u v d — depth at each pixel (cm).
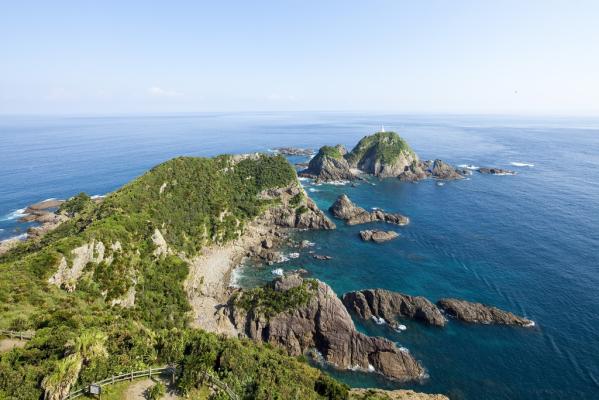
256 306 8006
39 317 5459
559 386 6419
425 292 9350
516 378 6625
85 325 5503
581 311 8344
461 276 10069
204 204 12288
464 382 6588
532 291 9181
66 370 3981
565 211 14812
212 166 14362
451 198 17275
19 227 13575
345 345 7269
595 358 6994
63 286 6712
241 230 12619
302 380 5409
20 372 3944
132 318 6925
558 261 10588
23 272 6438
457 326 8038
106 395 4069
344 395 5253
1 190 18338
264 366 5431
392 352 7081
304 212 13950
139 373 4469
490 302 8844
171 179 12106
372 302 8519
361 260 11200
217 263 10888
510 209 15325
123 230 8606
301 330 7562
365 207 16162
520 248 11550
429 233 13075
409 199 17288
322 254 11662
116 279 7606
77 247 7231
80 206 14212
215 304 8862
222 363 4962
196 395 4359
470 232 13012
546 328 7869
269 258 11300
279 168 15362
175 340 5209
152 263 8831
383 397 5656
